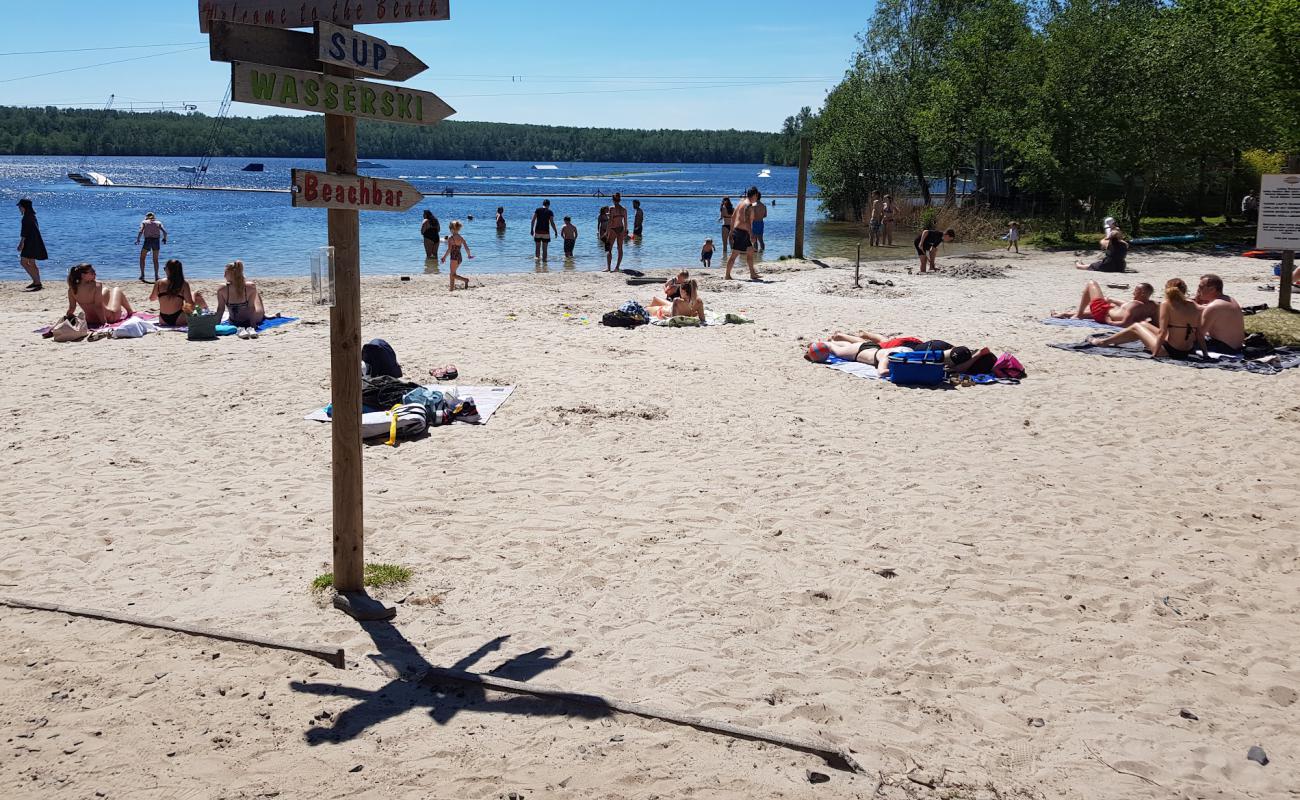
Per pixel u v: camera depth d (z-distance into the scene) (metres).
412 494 7.33
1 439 8.54
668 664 4.84
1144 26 31.23
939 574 6.04
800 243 26.02
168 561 6.00
